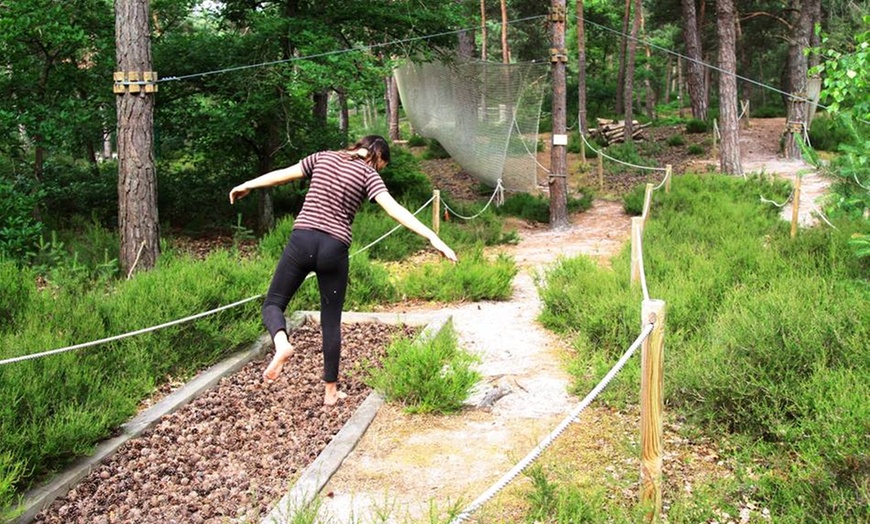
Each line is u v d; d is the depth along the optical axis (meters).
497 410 5.25
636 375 5.21
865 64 6.15
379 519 3.70
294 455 4.58
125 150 8.84
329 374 4.86
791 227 9.82
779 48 43.06
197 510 3.90
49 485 4.04
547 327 7.39
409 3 13.78
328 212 4.43
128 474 4.31
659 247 9.39
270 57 12.47
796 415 4.31
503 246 12.89
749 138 24.84
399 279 9.68
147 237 8.95
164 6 12.59
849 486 3.57
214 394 5.62
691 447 4.46
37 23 10.21
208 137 12.41
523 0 34.81
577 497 3.59
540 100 15.63
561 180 14.49
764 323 5.02
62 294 6.38
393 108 29.73
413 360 5.52
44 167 14.45
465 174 21.95
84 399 4.79
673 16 34.06
